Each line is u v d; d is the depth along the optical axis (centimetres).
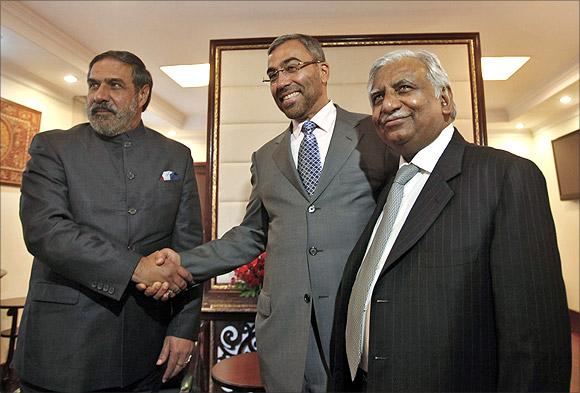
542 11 295
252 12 296
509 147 593
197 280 142
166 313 141
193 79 429
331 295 119
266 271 133
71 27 319
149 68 395
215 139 271
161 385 138
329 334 118
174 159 149
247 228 154
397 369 90
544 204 87
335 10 293
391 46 270
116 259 122
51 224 122
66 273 121
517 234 84
